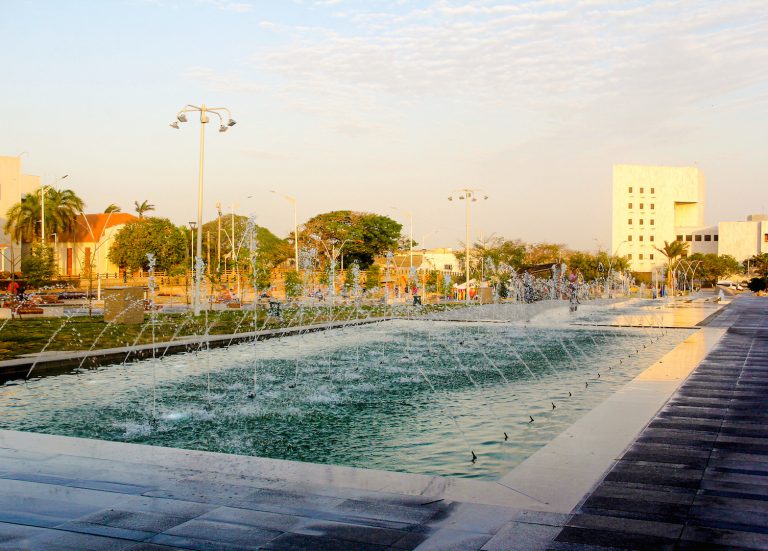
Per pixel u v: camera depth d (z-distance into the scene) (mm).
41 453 6043
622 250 116312
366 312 34875
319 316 31188
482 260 66938
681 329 24016
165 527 4254
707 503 4738
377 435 8047
